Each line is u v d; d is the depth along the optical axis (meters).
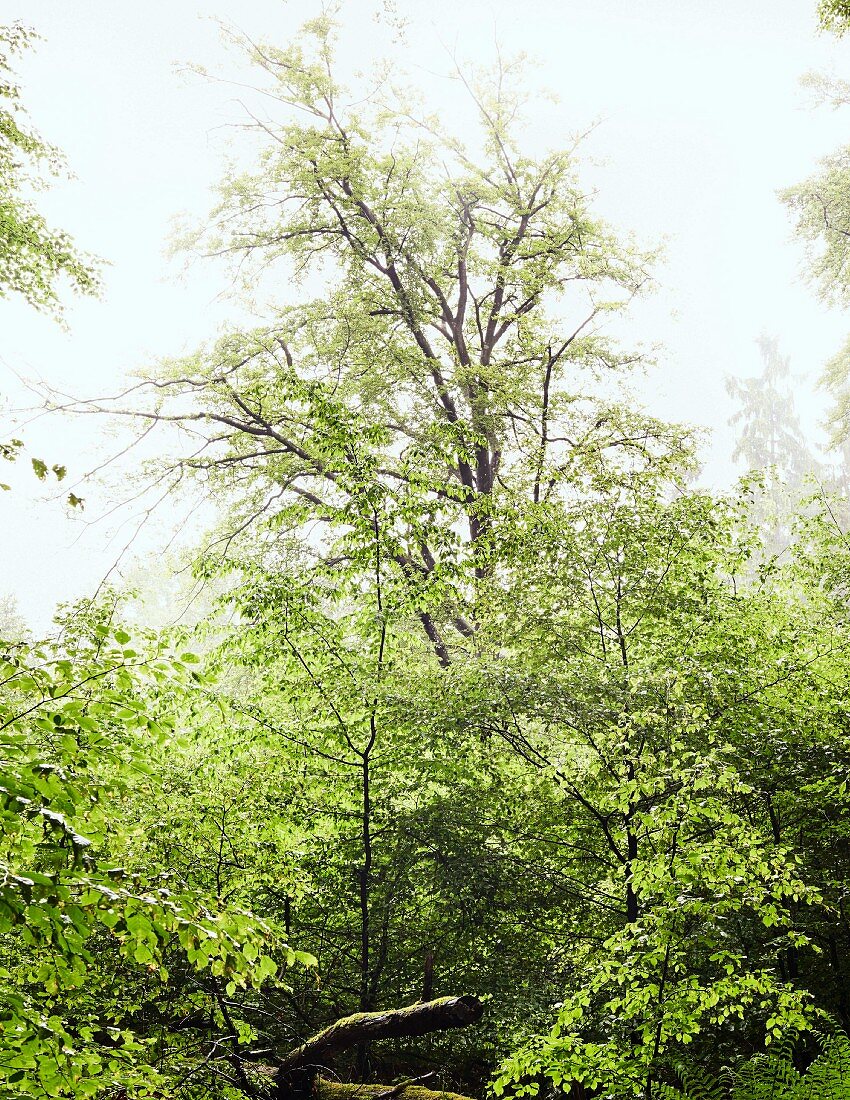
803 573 12.44
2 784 3.25
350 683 9.43
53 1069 3.61
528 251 20.34
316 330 20.95
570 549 10.37
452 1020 6.82
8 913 3.11
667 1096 5.72
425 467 10.70
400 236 20.39
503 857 9.43
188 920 3.52
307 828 9.16
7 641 4.20
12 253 14.57
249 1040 7.46
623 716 8.67
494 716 9.34
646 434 18.16
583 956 8.66
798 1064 7.61
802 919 7.96
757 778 8.41
